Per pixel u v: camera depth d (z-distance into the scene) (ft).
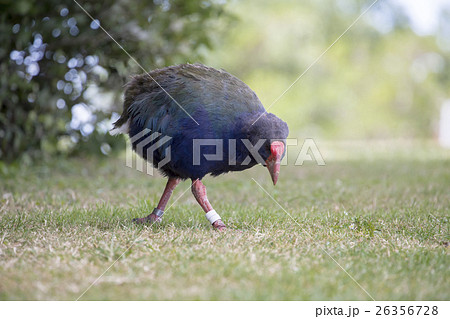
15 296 14.42
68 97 41.93
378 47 100.07
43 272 15.94
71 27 40.37
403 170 43.34
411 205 26.84
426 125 101.30
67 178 36.45
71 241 19.33
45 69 41.29
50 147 40.93
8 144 40.55
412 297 14.58
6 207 25.70
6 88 37.81
